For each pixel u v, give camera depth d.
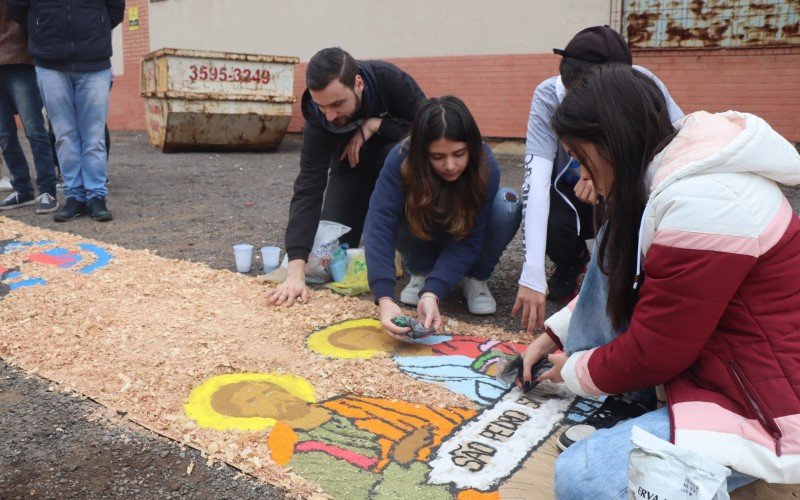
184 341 2.63
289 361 2.49
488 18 8.35
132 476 1.80
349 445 1.93
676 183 1.44
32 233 4.39
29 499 1.71
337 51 2.97
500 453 1.91
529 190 2.62
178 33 12.05
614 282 1.65
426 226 2.79
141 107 13.05
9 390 2.25
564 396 2.25
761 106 6.95
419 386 2.30
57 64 4.61
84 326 2.75
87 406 2.15
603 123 1.50
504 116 8.48
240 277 3.49
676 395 1.50
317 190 3.23
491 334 2.79
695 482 1.25
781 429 1.37
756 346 1.41
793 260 1.42
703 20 7.04
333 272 3.40
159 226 4.83
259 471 1.80
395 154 2.79
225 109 9.23
